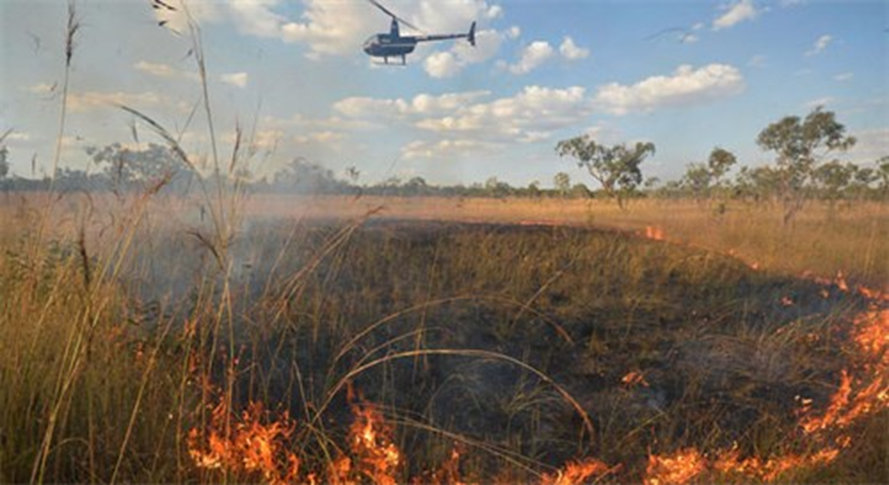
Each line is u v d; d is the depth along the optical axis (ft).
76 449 7.41
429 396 10.36
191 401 8.68
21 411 7.63
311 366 10.90
